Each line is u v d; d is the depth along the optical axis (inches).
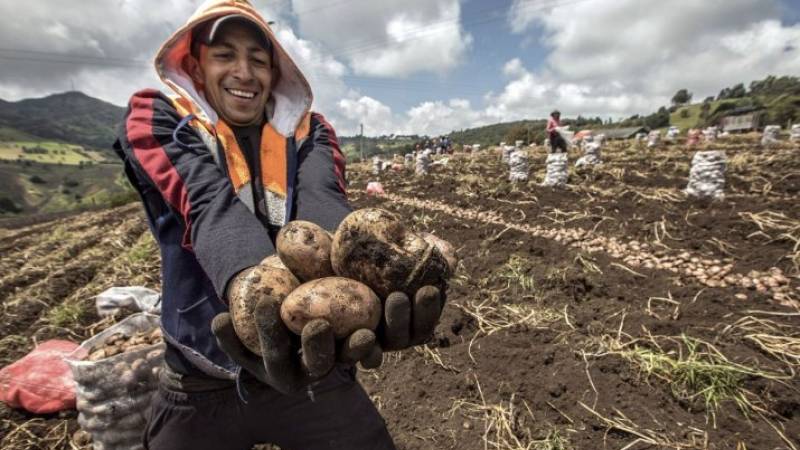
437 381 121.3
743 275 161.3
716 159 260.2
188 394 58.1
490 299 165.9
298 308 36.8
